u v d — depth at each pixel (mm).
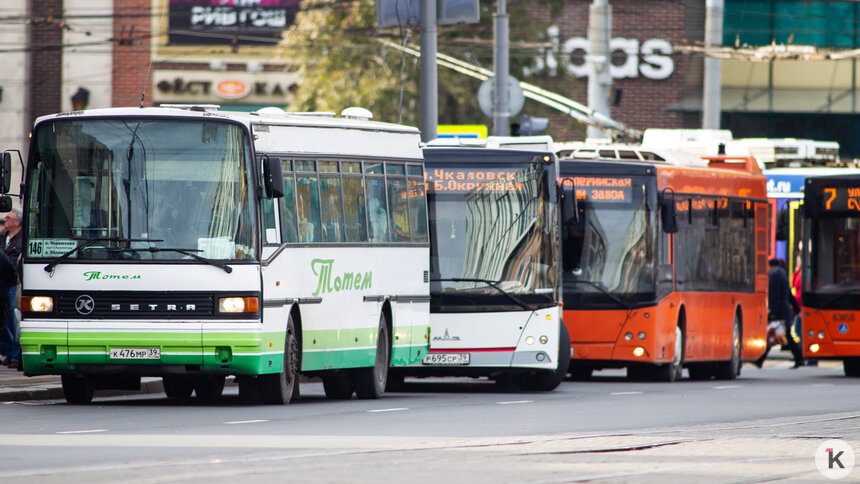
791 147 97125
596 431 38844
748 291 77812
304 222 47906
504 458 31516
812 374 80938
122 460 30219
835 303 75875
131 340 44500
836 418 44562
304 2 130000
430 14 70750
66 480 26688
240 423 39969
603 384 65625
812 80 147750
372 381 52062
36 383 52094
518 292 57594
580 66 147750
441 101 124000
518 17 129625
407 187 54344
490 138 60844
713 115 107750
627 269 66250
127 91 137750
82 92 136125
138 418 41344
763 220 80438
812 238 76625
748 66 148000
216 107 47188
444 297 57625
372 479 27406
